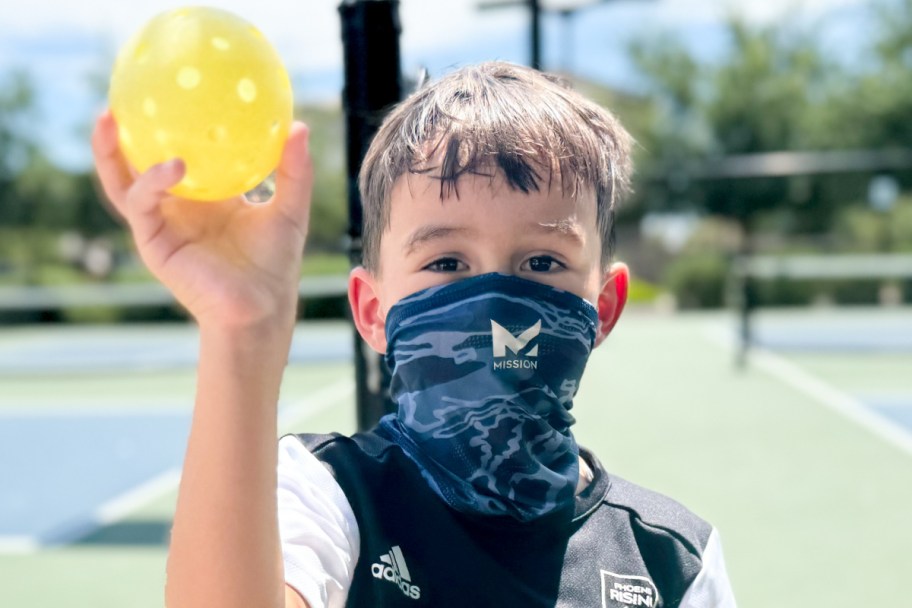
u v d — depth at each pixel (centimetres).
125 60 114
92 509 678
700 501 643
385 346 173
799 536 564
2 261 4031
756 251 3472
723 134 3969
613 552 162
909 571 502
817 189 3769
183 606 117
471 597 148
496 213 151
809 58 3997
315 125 3969
